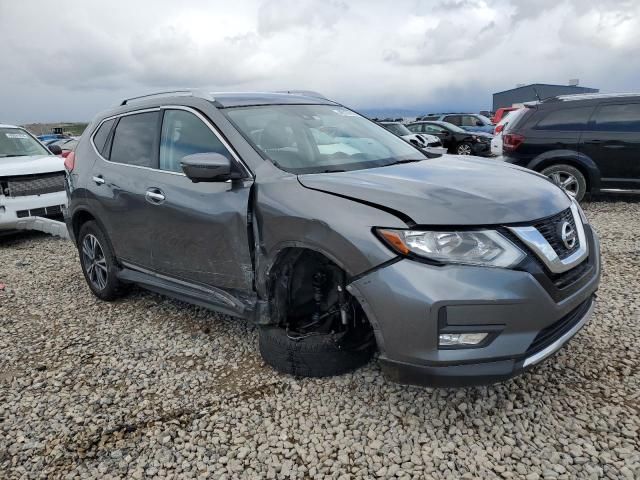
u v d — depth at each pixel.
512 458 2.47
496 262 2.44
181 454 2.64
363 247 2.57
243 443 2.70
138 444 2.74
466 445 2.58
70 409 3.10
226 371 3.41
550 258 2.55
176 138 3.78
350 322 3.01
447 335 2.45
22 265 6.41
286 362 3.18
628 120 7.84
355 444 2.63
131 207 3.99
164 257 3.83
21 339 4.15
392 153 3.77
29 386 3.40
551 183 3.20
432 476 2.39
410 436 2.66
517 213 2.58
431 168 3.28
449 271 2.42
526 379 3.09
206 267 3.49
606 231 6.52
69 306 4.83
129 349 3.84
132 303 4.78
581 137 8.02
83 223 4.91
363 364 3.28
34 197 7.45
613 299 4.20
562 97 8.33
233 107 3.64
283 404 2.99
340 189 2.82
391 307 2.50
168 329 4.14
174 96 3.99
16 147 8.47
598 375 3.10
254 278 3.20
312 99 4.29
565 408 2.80
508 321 2.42
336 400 2.98
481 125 21.00
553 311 2.53
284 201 2.93
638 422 2.65
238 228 3.17
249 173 3.21
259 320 3.17
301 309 3.21
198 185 3.45
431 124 18.97
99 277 4.82
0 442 2.84
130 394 3.23
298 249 2.99
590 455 2.45
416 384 2.55
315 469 2.48
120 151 4.30
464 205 2.57
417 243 2.48
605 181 8.05
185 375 3.40
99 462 2.63
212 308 3.59
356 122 4.20
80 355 3.79
